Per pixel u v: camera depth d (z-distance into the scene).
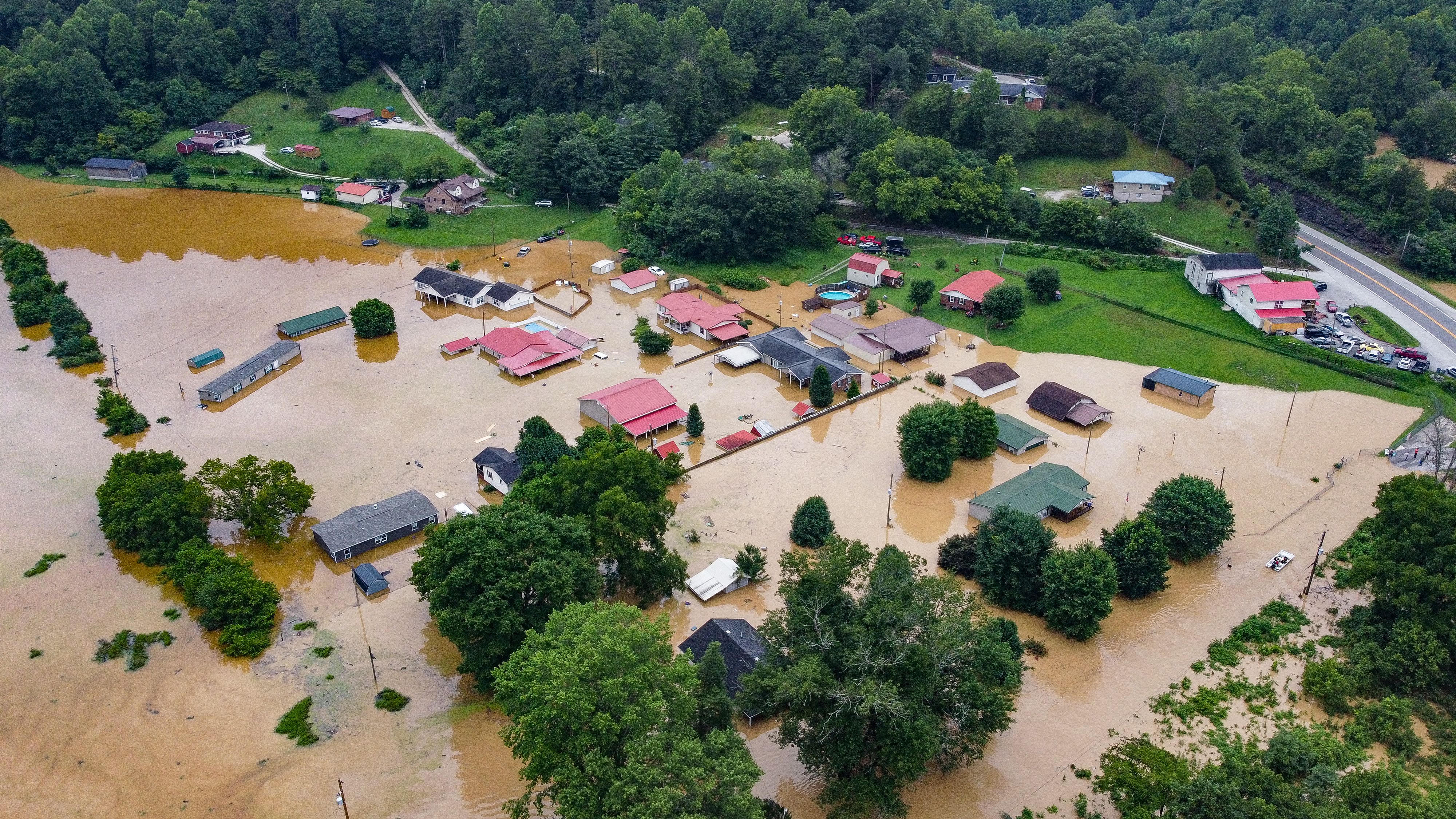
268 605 87.94
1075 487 106.12
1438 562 80.06
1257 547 100.75
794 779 73.06
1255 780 65.50
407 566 96.81
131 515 97.25
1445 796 64.88
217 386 126.38
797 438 121.44
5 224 182.62
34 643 85.38
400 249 183.75
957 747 71.75
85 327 144.38
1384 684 80.50
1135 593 92.12
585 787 58.47
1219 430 123.00
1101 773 72.75
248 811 69.06
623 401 121.56
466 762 73.69
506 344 139.62
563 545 81.62
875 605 67.06
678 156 190.88
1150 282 164.00
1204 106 189.00
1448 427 115.75
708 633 82.25
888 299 160.88
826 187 191.25
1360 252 172.75
